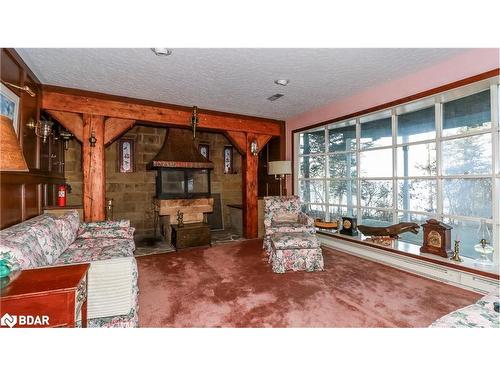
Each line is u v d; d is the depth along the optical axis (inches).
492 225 92.2
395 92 118.6
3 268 45.7
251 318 72.9
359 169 146.0
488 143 94.7
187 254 140.7
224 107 161.5
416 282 98.7
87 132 131.0
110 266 61.5
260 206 188.2
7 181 80.5
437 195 110.1
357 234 143.1
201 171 184.2
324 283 98.5
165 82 119.6
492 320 46.2
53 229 82.7
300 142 188.1
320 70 108.1
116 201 185.3
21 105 94.3
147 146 193.9
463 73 94.4
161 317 73.6
